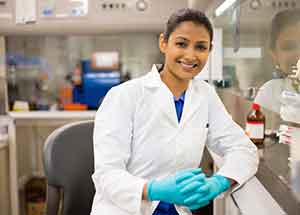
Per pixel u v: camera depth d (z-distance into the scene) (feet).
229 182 3.34
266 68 4.46
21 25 7.82
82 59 9.12
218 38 6.57
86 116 8.25
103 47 9.07
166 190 3.08
